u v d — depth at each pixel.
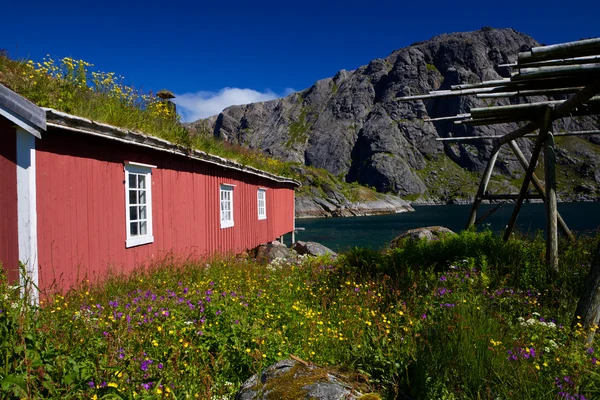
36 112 5.59
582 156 132.25
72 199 6.49
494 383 2.96
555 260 6.67
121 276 7.12
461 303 4.36
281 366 3.08
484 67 164.75
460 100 147.75
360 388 2.85
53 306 3.84
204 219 11.04
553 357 3.21
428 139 148.38
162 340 3.41
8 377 2.23
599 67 5.40
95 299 5.40
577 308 4.43
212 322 3.93
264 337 3.57
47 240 5.96
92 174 6.96
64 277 6.25
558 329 4.05
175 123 10.54
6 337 2.51
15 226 5.72
